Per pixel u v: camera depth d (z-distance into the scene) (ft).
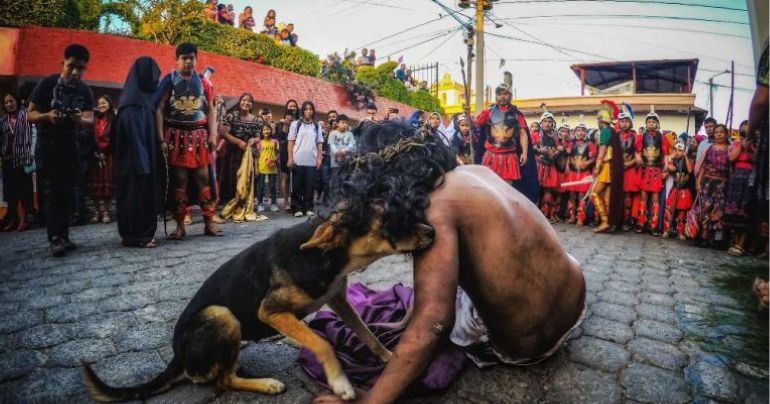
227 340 5.64
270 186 26.48
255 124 25.31
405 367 4.72
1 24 31.48
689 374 6.71
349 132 25.95
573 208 25.76
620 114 23.22
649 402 5.93
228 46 41.19
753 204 15.66
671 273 13.43
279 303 5.36
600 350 7.49
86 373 5.35
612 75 74.84
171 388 6.07
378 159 5.29
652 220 22.11
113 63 32.09
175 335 5.90
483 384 6.26
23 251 14.24
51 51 30.12
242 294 5.66
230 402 5.78
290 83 43.14
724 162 18.33
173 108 15.43
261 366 6.77
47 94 12.84
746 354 7.41
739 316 9.32
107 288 10.42
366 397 4.88
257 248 5.89
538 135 26.96
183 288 10.52
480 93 48.24
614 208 22.21
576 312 6.40
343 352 6.84
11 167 18.24
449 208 5.08
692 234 19.24
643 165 22.27
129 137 14.19
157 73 14.70
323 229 5.03
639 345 7.73
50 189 13.28
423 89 73.20
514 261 5.23
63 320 8.46
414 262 5.05
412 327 4.78
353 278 11.71
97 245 15.19
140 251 14.30
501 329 5.86
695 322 8.93
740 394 6.16
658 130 22.18
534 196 20.33
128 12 38.37
